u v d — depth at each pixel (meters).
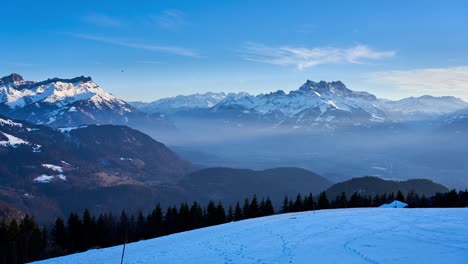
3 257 74.62
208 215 92.94
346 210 56.97
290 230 39.31
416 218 41.88
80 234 83.94
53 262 42.94
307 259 27.02
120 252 41.91
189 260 31.22
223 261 29.33
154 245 43.06
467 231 33.53
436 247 27.72
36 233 81.44
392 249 27.75
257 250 31.61
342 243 30.83
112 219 100.25
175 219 90.19
